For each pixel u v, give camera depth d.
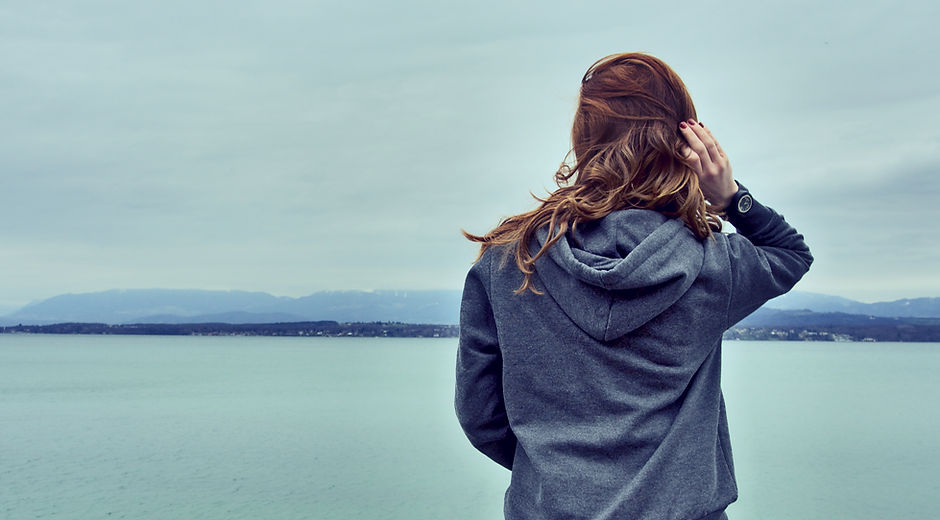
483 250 1.60
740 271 1.40
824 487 26.08
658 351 1.37
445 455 33.56
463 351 1.62
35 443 37.84
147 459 32.34
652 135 1.40
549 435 1.43
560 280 1.41
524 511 1.45
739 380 101.12
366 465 30.69
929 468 30.30
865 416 52.78
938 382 99.31
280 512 21.89
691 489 1.35
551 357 1.44
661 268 1.31
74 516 21.61
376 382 92.75
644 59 1.47
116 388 81.75
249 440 38.66
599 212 1.39
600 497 1.34
